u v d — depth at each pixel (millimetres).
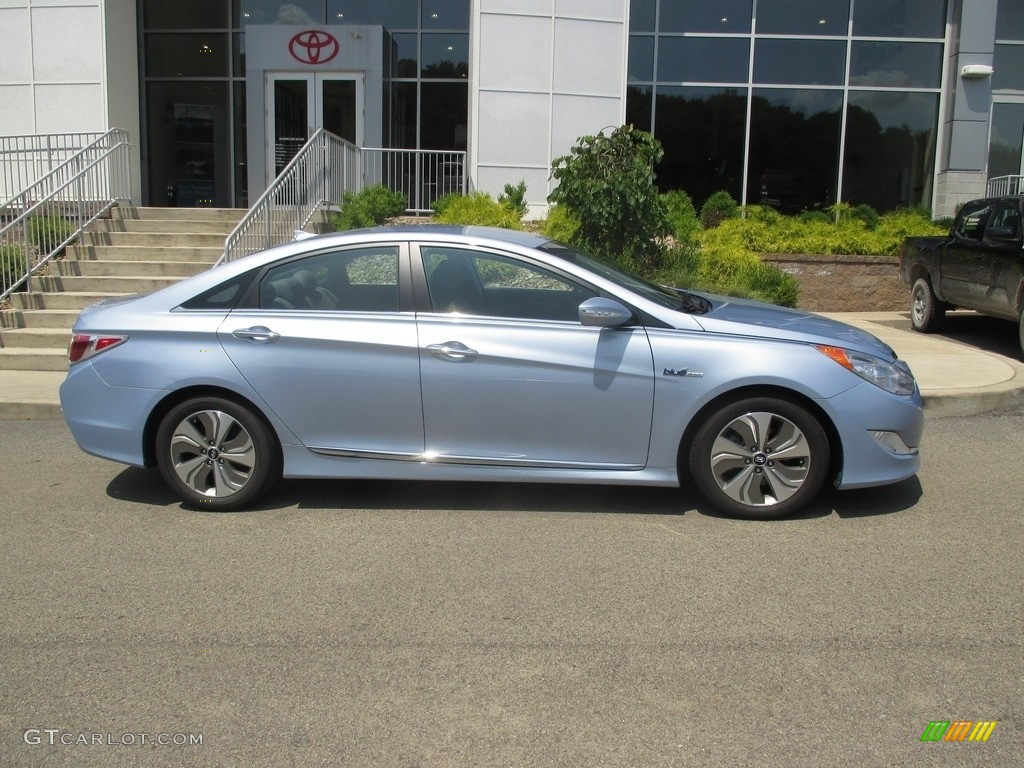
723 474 5168
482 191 15273
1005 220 10430
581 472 5199
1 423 7953
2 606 4176
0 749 3096
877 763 2988
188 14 18172
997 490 5801
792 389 5012
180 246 12500
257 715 3285
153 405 5355
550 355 5090
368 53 16891
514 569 4551
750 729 3176
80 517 5406
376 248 5387
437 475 5262
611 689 3434
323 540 4980
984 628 3910
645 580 4410
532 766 2984
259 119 17250
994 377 8562
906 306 14211
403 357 5168
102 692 3443
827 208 17438
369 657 3682
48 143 13734
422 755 3047
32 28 15430
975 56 16703
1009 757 3020
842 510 5391
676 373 5035
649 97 17484
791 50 17359
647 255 11711
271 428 5359
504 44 15047
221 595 4277
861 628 3908
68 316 10516
